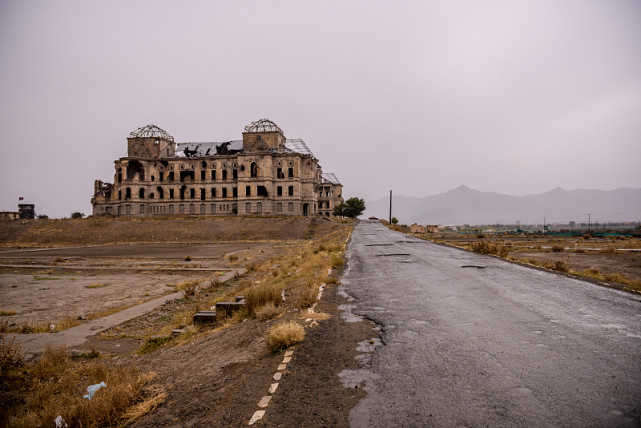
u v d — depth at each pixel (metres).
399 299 11.73
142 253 50.62
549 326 8.31
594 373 5.76
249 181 88.38
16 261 41.41
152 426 5.54
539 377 5.68
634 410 4.63
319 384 5.84
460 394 5.24
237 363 7.45
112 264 37.50
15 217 94.62
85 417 6.09
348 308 10.78
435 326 8.62
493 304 10.56
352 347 7.43
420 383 5.67
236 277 26.00
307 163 92.88
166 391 6.97
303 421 4.79
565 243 42.03
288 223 77.69
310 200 91.69
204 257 43.38
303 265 22.27
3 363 9.16
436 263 20.55
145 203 93.50
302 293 11.72
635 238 53.28
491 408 4.82
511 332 7.95
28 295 21.62
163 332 12.30
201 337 10.70
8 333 13.12
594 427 4.29
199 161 94.00
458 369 6.11
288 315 10.30
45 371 8.88
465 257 23.59
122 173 93.56
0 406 7.27
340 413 4.92
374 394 5.39
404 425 4.53
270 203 87.62
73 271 32.94
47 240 74.19
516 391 5.26
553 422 4.43
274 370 6.57
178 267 33.59
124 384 7.01
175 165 94.94
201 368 7.85
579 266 21.19
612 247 34.97
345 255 26.64
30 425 6.15
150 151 97.62
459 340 7.55
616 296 11.44
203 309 14.91
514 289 12.71
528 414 4.62
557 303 10.53
